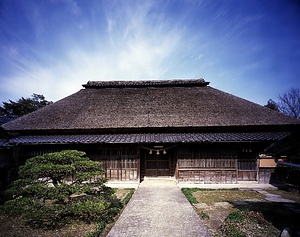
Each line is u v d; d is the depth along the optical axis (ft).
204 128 38.06
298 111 108.06
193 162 34.60
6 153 31.40
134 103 44.80
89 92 51.37
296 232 15.05
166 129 38.55
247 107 41.70
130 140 33.58
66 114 40.98
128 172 34.99
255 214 18.08
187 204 22.71
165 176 39.58
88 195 19.42
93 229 16.26
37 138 35.50
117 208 20.85
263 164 33.94
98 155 35.45
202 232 15.48
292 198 25.45
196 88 51.21
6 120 51.11
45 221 17.76
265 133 37.22
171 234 15.19
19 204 15.67
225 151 34.50
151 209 21.04
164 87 52.85
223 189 30.32
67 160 19.36
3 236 15.38
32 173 17.08
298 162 14.37
